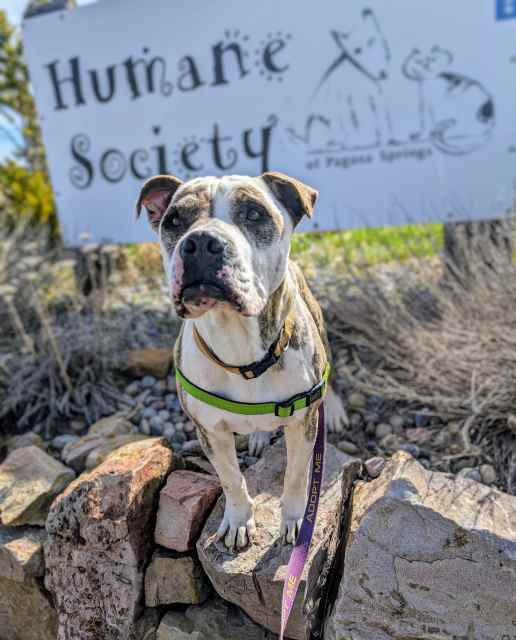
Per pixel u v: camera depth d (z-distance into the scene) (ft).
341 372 3.48
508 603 1.79
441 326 3.39
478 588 1.83
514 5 3.55
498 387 2.79
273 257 1.76
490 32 3.63
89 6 4.75
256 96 4.35
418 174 3.99
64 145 5.16
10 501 2.65
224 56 4.39
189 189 1.80
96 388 3.62
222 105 4.48
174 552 2.34
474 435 2.81
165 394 3.58
